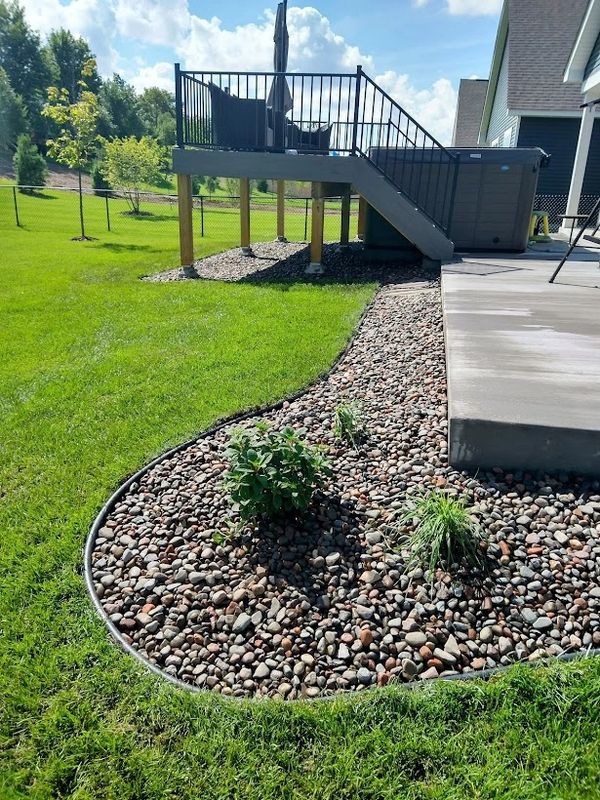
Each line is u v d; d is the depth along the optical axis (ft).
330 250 33.04
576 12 53.52
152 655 5.92
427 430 9.78
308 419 10.71
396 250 27.37
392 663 5.69
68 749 4.78
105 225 54.75
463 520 6.89
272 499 7.54
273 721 4.98
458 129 81.30
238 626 6.23
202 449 10.01
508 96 48.03
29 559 7.24
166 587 6.85
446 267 21.74
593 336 12.13
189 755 4.73
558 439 7.89
